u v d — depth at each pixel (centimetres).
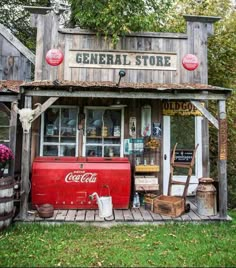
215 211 526
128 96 514
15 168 639
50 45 639
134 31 651
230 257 364
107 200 513
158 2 834
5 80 682
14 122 577
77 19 727
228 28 897
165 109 649
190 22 670
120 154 645
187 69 645
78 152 638
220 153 514
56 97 505
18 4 1202
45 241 411
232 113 898
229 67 888
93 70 642
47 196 539
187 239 425
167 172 641
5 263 340
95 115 653
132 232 454
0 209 450
